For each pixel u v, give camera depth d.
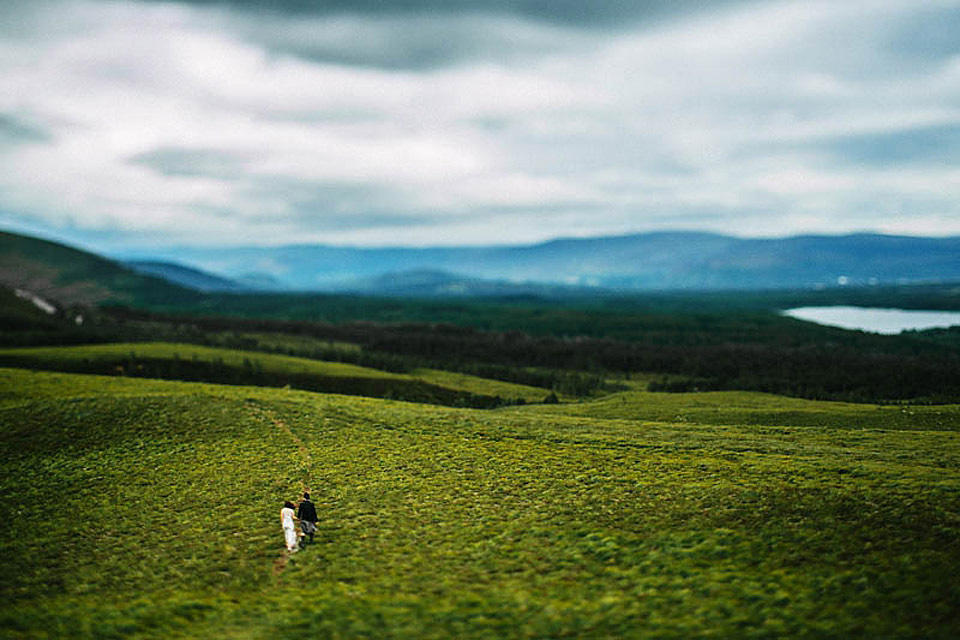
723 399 84.88
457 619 24.58
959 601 22.98
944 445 45.03
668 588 26.11
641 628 23.30
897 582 24.77
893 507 30.78
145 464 48.25
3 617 26.11
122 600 27.95
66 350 134.62
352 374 132.12
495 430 53.78
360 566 29.84
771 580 26.05
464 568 28.97
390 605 25.88
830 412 67.25
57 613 26.55
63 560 32.47
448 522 34.38
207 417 60.56
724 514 32.53
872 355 191.00
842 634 22.08
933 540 27.27
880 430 52.50
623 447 46.50
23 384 78.19
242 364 133.00
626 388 151.88
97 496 41.97
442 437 52.09
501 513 35.16
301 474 44.12
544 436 50.91
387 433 54.19
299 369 133.00
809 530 29.84
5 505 41.16
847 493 32.97
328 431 55.56
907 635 21.64
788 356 191.50
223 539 34.06
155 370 125.00
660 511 33.62
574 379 157.88
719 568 27.41
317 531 34.19
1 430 57.91
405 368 164.62
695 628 23.09
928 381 139.38
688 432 52.00
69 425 58.66
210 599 27.61
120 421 59.53
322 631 24.23
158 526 36.47
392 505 37.44
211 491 41.84
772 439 48.72
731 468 39.19
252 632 24.45
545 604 25.33
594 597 25.80
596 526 32.53
